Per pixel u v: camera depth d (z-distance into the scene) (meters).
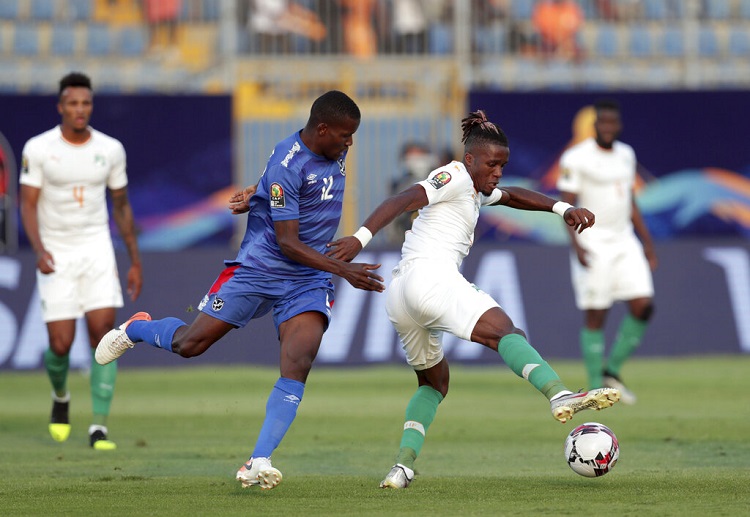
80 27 60.19
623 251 40.06
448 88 57.25
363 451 27.09
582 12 60.12
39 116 53.62
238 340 52.25
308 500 18.88
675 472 22.45
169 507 18.14
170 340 20.95
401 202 19.59
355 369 50.28
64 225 29.47
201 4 59.44
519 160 55.66
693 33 60.81
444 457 25.88
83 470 23.61
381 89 57.25
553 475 22.33
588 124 55.66
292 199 19.86
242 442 29.23
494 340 19.41
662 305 53.22
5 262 50.38
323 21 58.19
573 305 52.16
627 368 49.62
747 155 56.44
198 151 54.41
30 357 49.62
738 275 53.72
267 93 57.12
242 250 20.97
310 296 20.48
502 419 33.97
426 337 20.44
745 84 60.22
